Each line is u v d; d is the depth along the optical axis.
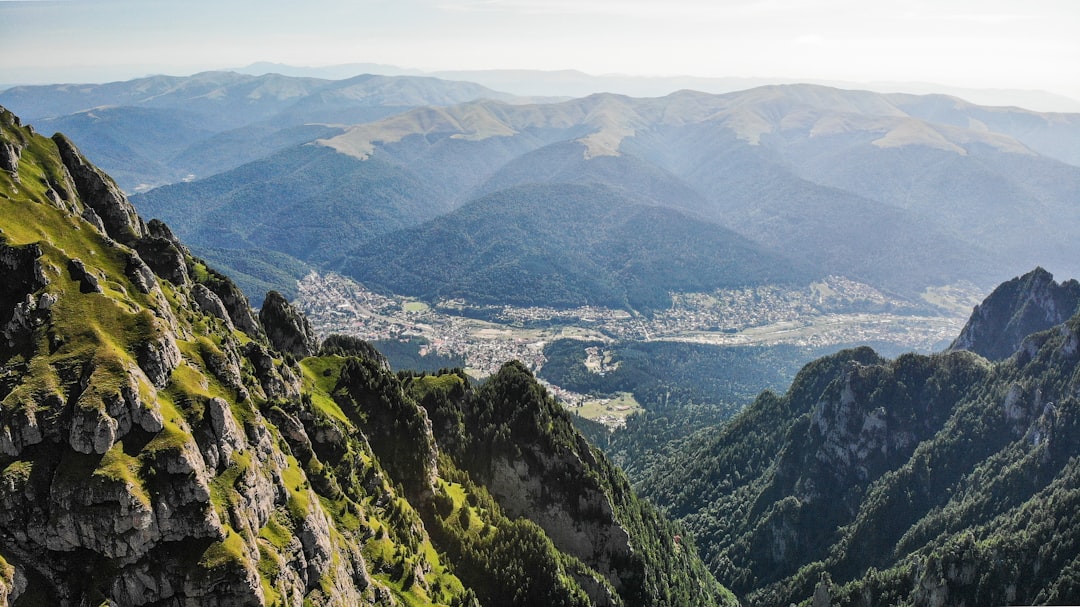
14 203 161.38
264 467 145.88
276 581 129.12
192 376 145.50
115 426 125.31
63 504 119.00
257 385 175.00
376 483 189.50
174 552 122.38
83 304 142.62
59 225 162.38
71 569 119.12
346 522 167.88
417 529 192.50
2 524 117.88
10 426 122.88
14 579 114.56
